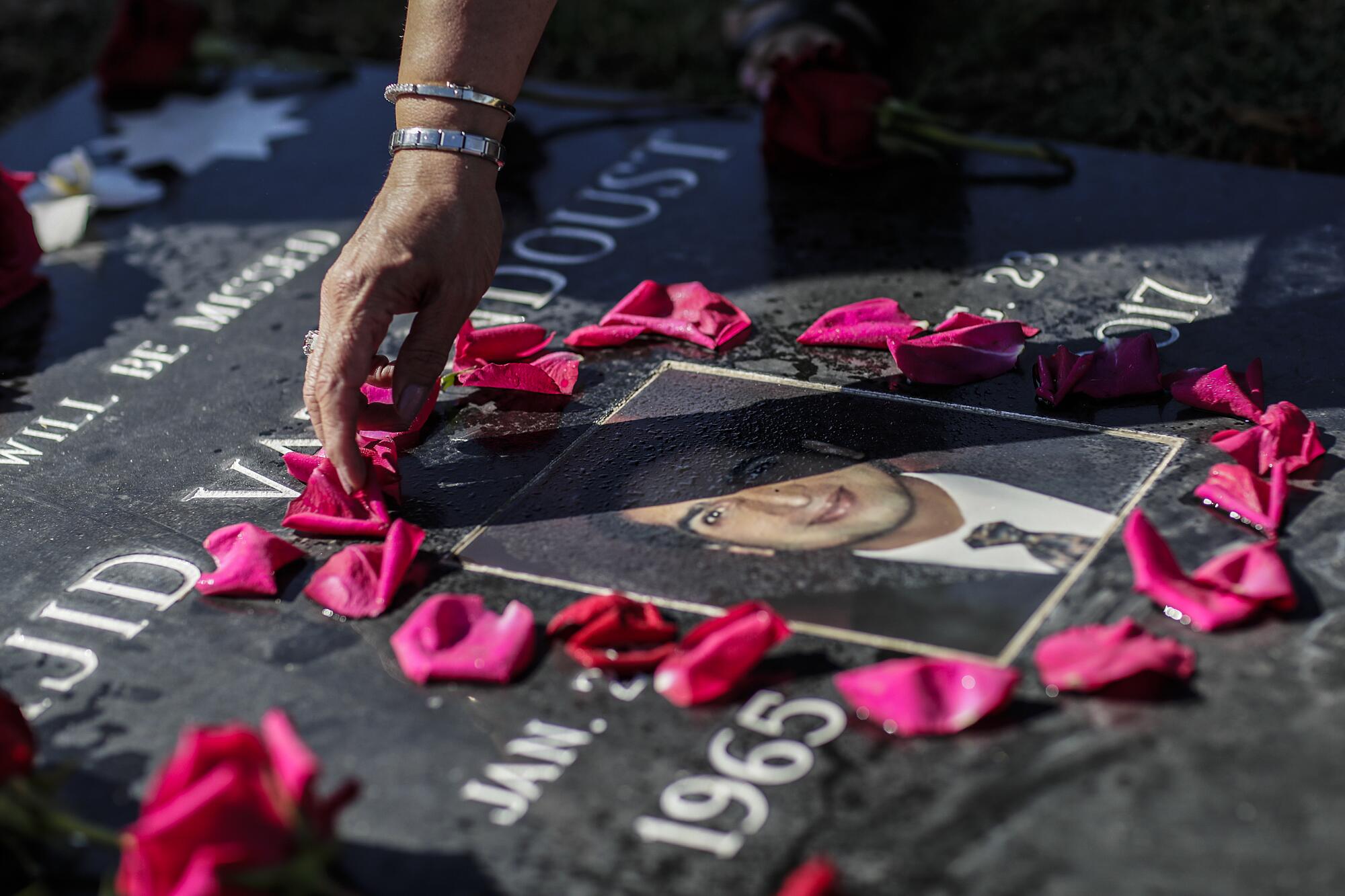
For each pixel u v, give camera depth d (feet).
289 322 5.75
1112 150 6.53
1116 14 8.40
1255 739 3.21
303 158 7.24
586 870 3.09
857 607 3.77
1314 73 7.38
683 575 3.98
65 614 4.10
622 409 4.84
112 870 3.22
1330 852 2.91
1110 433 4.45
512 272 5.98
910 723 3.30
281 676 3.76
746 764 3.32
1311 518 3.93
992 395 4.73
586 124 7.27
